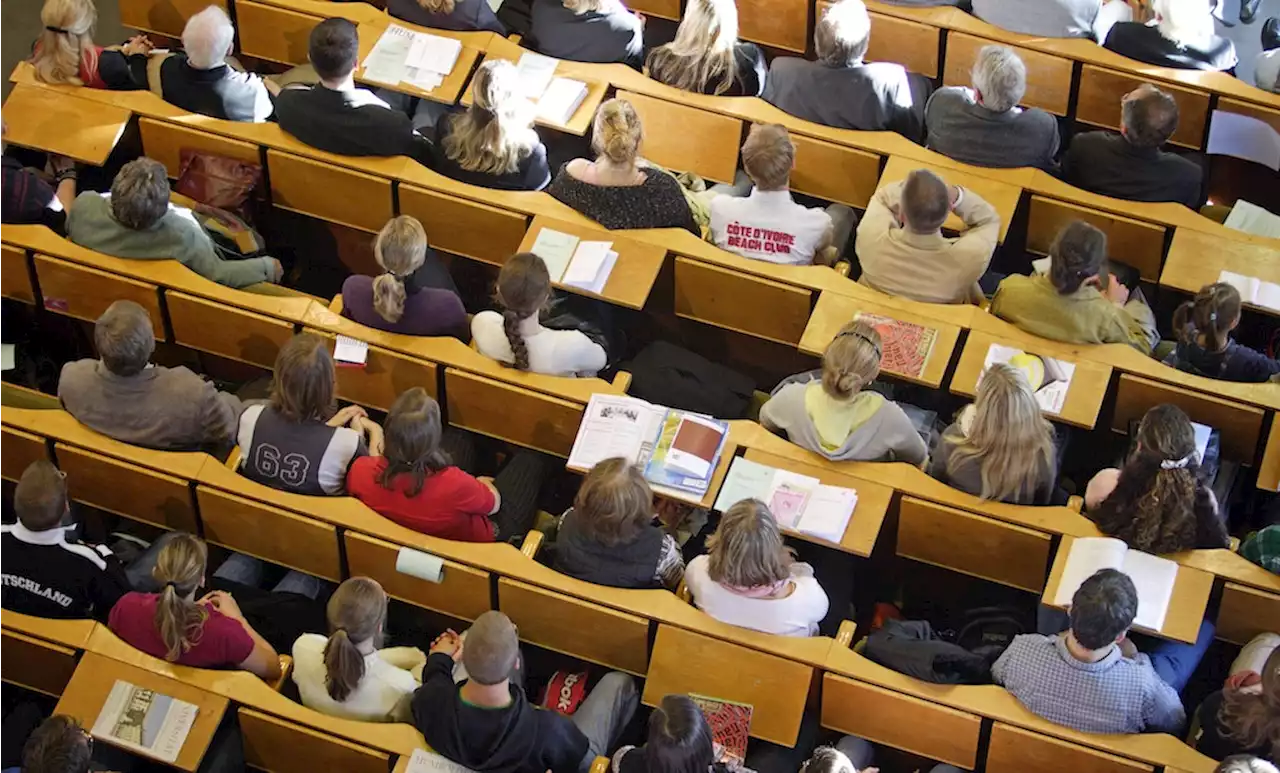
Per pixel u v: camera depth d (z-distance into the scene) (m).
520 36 7.16
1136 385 5.75
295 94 6.29
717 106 6.61
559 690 5.26
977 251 5.91
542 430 5.80
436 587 5.27
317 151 6.31
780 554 4.91
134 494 5.47
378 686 4.82
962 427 5.41
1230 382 5.74
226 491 5.29
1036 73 7.01
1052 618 5.40
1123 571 5.18
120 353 5.25
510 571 5.12
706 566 5.04
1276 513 5.85
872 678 4.93
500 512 5.70
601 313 6.09
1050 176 6.43
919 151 6.48
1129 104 6.25
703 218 6.45
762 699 5.03
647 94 6.66
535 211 6.15
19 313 6.41
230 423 5.55
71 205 6.25
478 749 4.60
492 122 6.10
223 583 5.39
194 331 6.01
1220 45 6.93
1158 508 5.12
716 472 5.48
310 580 5.57
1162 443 5.06
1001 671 4.94
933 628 5.80
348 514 5.22
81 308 6.08
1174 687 5.20
